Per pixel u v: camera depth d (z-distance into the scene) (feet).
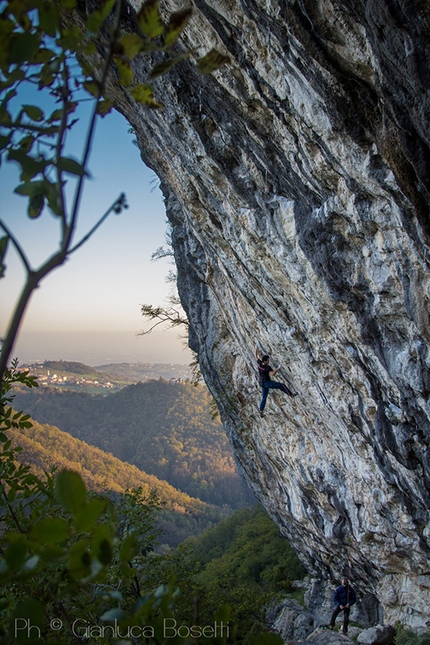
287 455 43.78
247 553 75.82
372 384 26.91
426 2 11.63
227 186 27.37
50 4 3.57
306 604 52.24
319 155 20.22
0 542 6.70
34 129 4.23
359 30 14.48
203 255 44.34
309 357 31.27
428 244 18.15
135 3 20.43
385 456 29.30
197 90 23.44
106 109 4.58
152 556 29.55
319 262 24.11
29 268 3.80
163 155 33.78
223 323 47.70
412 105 14.12
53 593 6.12
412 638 34.24
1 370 3.50
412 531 32.35
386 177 17.67
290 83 18.20
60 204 3.91
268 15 16.31
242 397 47.67
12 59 3.50
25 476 8.38
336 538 41.14
